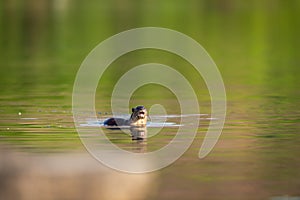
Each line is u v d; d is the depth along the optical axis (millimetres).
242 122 27734
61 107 31797
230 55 57719
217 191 18531
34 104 32688
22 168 20766
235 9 92000
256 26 77500
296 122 27547
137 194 18516
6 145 23547
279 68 49531
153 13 86375
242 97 35250
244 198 17922
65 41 66562
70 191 18859
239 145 23656
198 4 97312
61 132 25844
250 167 20781
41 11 90000
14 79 43156
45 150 22906
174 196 18188
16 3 97375
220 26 77188
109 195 18484
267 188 18703
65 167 21000
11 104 32625
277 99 34312
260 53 59000
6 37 69375
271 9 91375
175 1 100875
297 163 21094
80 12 88938
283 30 74938
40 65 51156
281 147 23172
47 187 19016
